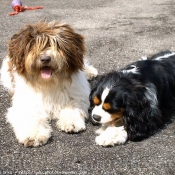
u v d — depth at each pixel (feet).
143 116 5.04
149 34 7.75
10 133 5.25
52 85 5.36
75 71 5.45
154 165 4.75
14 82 5.68
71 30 5.41
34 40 5.19
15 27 8.61
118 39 7.56
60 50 5.24
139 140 5.08
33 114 5.37
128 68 5.48
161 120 5.33
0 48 7.37
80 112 5.45
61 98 5.47
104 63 6.72
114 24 8.48
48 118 5.48
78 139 5.14
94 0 11.36
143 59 5.96
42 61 5.13
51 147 5.02
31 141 5.02
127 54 6.99
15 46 5.30
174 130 5.27
